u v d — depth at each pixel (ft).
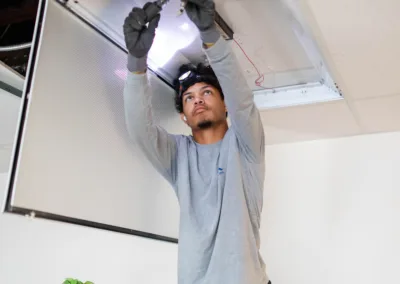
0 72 6.95
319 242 8.77
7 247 10.44
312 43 6.52
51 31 4.81
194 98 5.97
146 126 5.36
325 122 8.79
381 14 5.70
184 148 5.83
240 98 5.10
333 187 9.09
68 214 4.80
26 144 4.33
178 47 6.46
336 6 5.60
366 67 6.88
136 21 4.75
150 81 6.50
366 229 8.63
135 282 9.32
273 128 9.14
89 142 5.21
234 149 5.43
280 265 8.80
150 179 6.31
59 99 4.82
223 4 5.91
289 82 7.88
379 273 8.30
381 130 9.05
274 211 9.23
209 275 4.95
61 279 9.79
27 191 4.29
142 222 6.02
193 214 5.33
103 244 9.81
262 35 6.53
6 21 6.46
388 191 8.77
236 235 5.03
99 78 5.49
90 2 5.20
